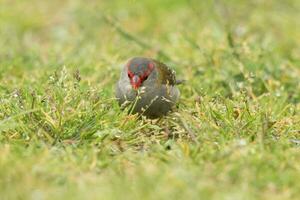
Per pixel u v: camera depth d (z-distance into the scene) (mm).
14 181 9500
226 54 15633
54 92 12258
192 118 12172
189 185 9289
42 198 8930
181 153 10797
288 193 9391
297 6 21172
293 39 19016
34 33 20062
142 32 20047
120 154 11047
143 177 9477
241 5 21000
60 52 16688
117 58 15938
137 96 12422
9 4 21328
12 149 10758
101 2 21141
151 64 12852
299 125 12398
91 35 18609
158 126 12391
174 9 21156
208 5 20125
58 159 10492
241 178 9750
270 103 13391
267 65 15461
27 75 14773
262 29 19875
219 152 10734
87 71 15078
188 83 14711
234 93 13773
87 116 11781
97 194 8992
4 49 17328
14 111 11859
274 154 10703
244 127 11914
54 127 11523
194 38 17359
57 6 21609
